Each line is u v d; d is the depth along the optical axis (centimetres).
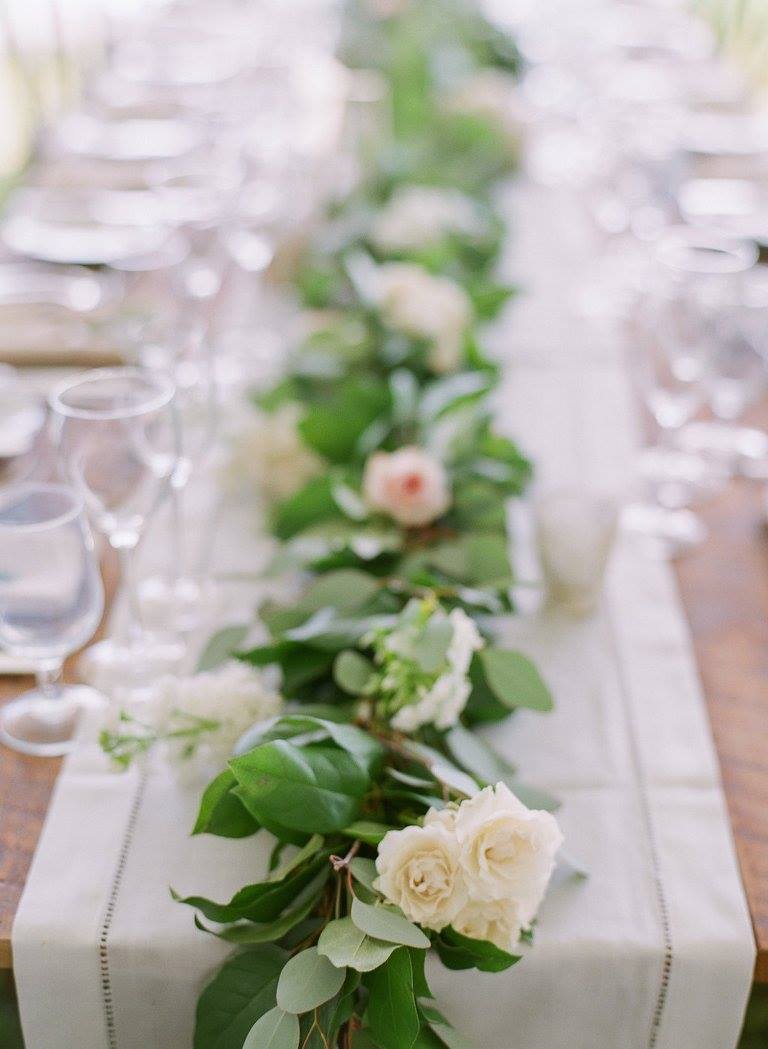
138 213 214
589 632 114
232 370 170
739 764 98
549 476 145
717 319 135
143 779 93
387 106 289
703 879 86
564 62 382
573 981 81
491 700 98
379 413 134
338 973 68
